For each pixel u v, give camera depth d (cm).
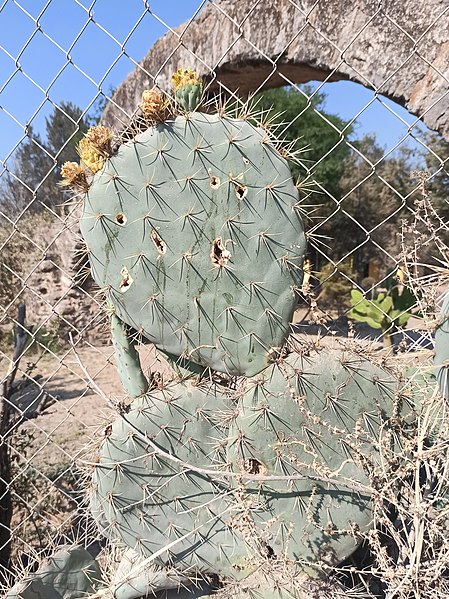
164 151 123
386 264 960
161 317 128
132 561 146
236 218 125
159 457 130
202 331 129
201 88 133
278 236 126
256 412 122
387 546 127
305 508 124
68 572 156
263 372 126
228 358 130
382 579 115
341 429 123
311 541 125
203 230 125
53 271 695
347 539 124
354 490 121
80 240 147
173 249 126
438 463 118
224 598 129
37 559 164
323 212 1015
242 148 125
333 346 130
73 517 180
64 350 657
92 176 133
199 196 125
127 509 132
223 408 132
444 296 118
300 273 128
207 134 124
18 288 617
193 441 131
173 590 140
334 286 740
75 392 524
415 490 113
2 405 206
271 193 126
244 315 128
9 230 629
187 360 138
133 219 125
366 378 123
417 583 106
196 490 133
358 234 1049
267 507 125
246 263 126
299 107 877
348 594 120
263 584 127
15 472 251
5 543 198
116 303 129
